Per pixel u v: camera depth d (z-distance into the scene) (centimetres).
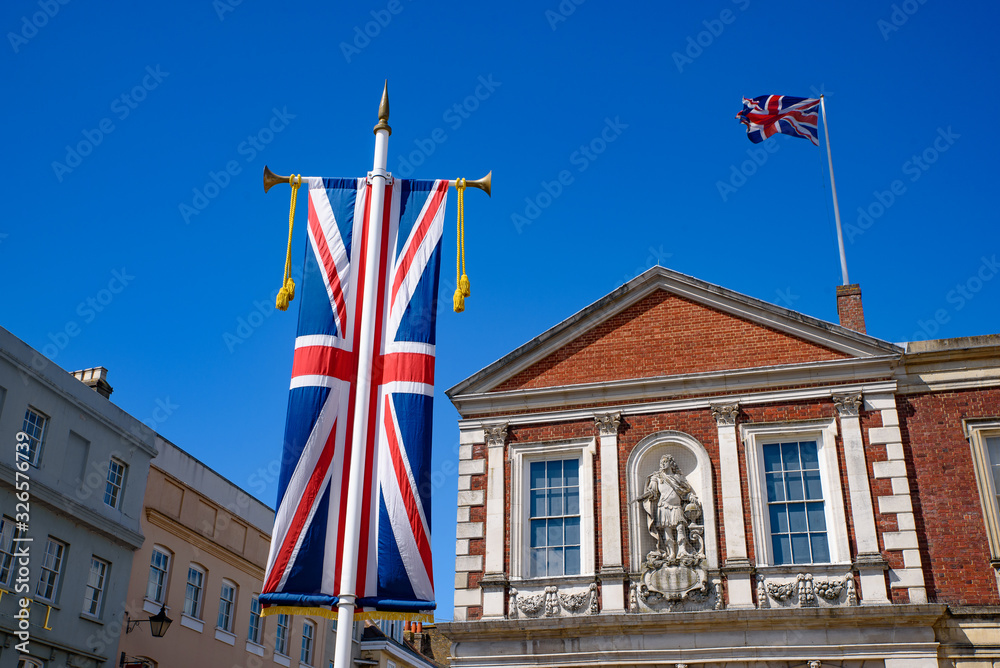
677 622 1975
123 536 3066
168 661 3192
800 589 1969
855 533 2006
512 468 2255
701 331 2300
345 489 1525
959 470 2045
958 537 1983
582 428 2259
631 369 2298
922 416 2114
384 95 1773
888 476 2044
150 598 3181
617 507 2147
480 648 2080
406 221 1700
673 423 2205
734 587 2003
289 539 1480
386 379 1584
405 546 1483
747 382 2202
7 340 2717
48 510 2800
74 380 2969
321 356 1584
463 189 1734
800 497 2088
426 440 1539
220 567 3553
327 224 1689
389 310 1634
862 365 2153
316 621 4134
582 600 2066
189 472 3475
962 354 2136
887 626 1898
